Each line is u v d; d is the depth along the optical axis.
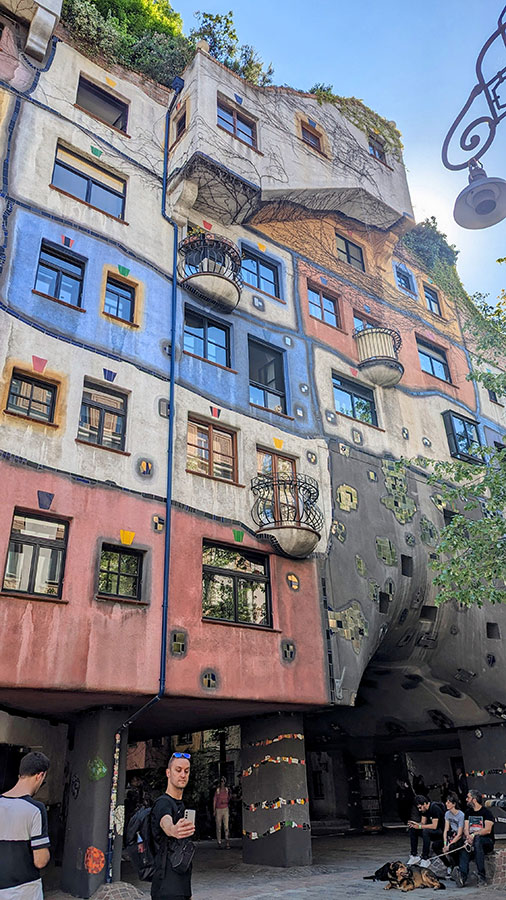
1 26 16.56
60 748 15.84
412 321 24.53
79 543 12.26
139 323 15.50
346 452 18.55
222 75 20.00
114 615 12.12
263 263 20.09
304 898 10.67
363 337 21.27
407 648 18.61
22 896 4.25
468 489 15.21
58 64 17.30
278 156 20.44
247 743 15.31
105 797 11.73
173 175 18.22
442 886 11.35
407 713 21.22
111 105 18.67
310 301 20.91
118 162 17.41
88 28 18.45
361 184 22.52
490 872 11.43
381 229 24.09
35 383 13.23
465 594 13.97
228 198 18.84
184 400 15.46
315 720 22.08
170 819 4.48
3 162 14.71
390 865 11.70
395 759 27.77
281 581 15.19
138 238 16.69
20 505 11.81
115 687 11.59
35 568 11.75
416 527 19.16
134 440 14.03
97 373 14.08
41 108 16.17
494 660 19.31
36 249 14.36
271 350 18.69
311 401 18.56
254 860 14.22
